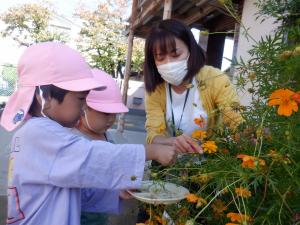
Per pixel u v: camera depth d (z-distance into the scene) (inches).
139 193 45.6
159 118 75.5
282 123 42.1
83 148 44.3
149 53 73.3
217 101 69.1
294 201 38.6
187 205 46.0
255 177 38.2
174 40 67.1
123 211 69.9
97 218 64.9
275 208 38.2
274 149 41.8
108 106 66.6
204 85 65.9
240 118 55.2
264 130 44.5
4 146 229.0
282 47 51.7
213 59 301.6
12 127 45.8
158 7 266.5
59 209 45.6
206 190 46.8
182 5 264.5
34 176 44.9
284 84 46.0
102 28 784.9
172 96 74.6
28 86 46.5
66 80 46.0
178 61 68.3
